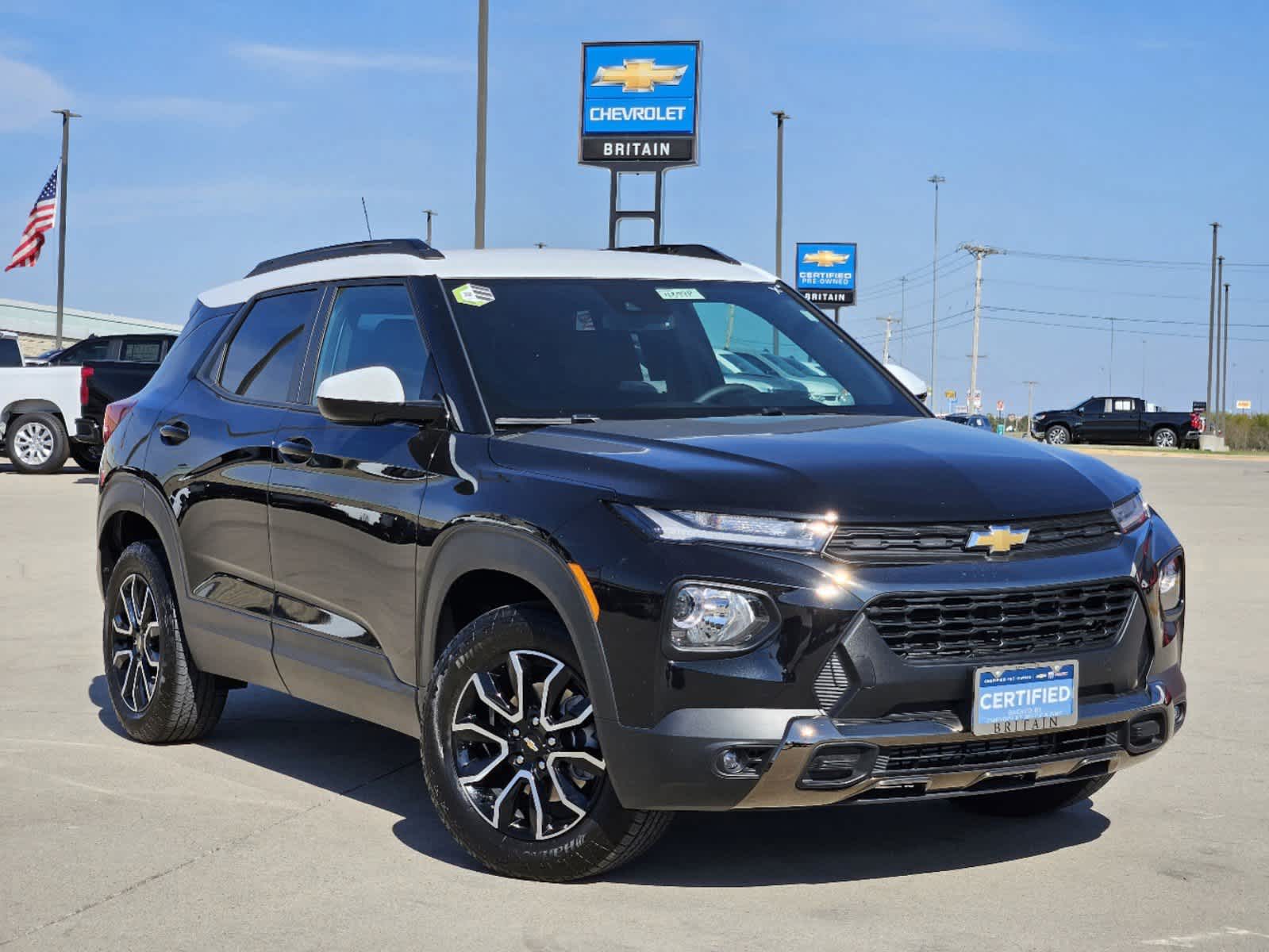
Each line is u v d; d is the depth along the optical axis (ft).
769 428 15.11
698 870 14.53
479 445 15.07
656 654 12.89
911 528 13.01
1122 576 13.76
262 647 17.87
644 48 104.06
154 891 13.98
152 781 18.06
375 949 12.47
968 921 13.11
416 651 15.37
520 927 12.98
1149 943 12.58
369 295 17.62
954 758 13.17
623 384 16.15
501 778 14.60
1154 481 88.84
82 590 33.55
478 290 16.90
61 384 68.18
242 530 18.15
